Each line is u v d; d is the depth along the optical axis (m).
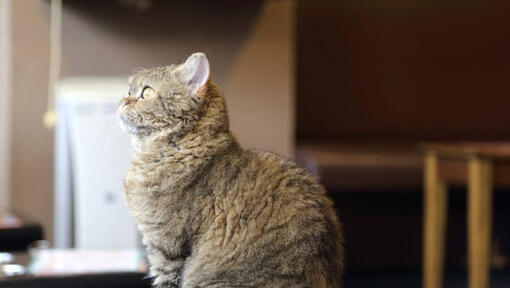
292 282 1.66
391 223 5.10
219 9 4.25
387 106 5.43
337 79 5.38
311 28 5.34
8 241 2.72
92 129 3.45
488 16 5.49
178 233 1.78
